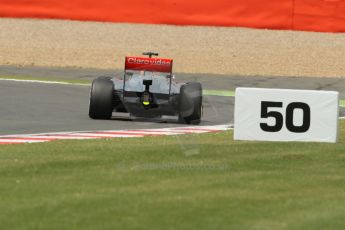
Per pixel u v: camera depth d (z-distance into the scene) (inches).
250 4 4958.2
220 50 4549.7
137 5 5064.0
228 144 1846.7
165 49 4557.1
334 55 4490.7
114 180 1373.0
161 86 2380.7
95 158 1608.0
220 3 5000.0
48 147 1780.3
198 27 5014.8
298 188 1330.0
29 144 1843.0
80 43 4653.1
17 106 2709.2
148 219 1098.1
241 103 1925.4
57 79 3590.1
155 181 1368.1
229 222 1084.5
